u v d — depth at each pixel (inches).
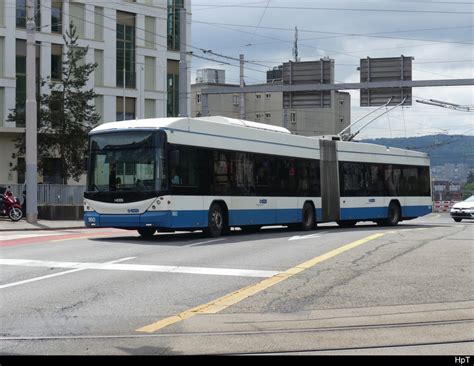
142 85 2116.1
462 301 347.6
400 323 299.7
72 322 297.9
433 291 374.3
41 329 284.8
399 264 480.1
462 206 1300.4
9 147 1781.5
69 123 1547.7
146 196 659.4
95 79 1999.3
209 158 725.3
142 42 2122.3
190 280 410.9
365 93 1232.2
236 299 352.2
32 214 1064.2
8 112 1784.0
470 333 282.2
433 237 716.0
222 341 267.3
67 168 1594.5
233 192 761.6
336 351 253.4
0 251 570.6
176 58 2224.4
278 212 838.5
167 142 666.2
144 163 666.8
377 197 1035.3
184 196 682.2
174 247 608.1
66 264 480.4
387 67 1217.4
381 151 1054.4
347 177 981.8
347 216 975.0
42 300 346.3
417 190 1131.3
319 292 371.2
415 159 1134.4
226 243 650.8
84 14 1968.5
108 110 2026.3
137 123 689.6
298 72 1258.6
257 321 302.8
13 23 1807.3
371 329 288.5
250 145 797.2
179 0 2240.4
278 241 672.4
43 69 1855.3
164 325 293.3
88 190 693.3
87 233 846.5
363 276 425.7
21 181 1796.3
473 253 547.2
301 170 891.4
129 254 546.6
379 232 818.8
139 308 328.5
